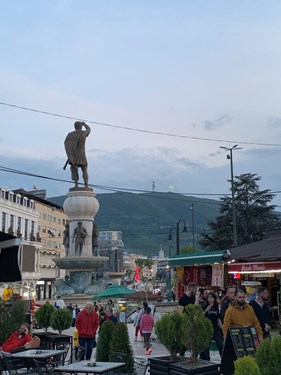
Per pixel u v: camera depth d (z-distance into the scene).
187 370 7.63
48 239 87.81
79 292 29.39
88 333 12.67
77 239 30.05
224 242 59.31
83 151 31.28
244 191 61.28
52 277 85.12
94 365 7.97
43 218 86.00
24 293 50.19
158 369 8.35
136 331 19.80
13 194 73.56
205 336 7.98
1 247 8.97
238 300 8.77
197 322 8.00
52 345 12.27
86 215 30.61
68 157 31.27
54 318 13.59
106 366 7.89
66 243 30.78
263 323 9.85
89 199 30.66
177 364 7.99
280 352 5.96
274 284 21.64
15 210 72.19
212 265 21.88
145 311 16.27
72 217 30.64
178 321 8.52
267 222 60.06
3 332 9.77
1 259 9.11
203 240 61.78
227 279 22.33
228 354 7.92
